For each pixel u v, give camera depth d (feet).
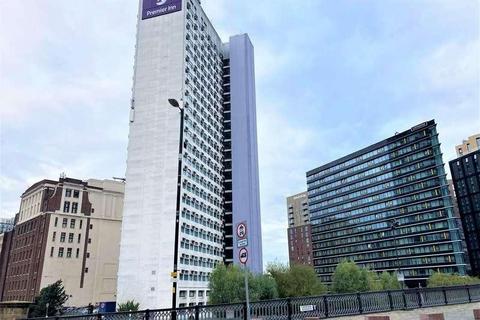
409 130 440.86
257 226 340.39
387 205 451.12
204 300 258.16
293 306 53.31
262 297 192.34
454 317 63.93
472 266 410.93
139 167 259.19
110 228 343.87
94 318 44.65
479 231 407.64
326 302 56.39
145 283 232.53
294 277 224.12
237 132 358.64
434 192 401.49
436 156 407.85
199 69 309.22
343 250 501.56
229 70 383.45
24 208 365.81
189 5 301.63
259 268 325.42
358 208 491.31
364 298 60.95
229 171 350.64
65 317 44.27
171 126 261.85
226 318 48.78
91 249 328.49
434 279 260.42
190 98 281.54
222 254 312.50
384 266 437.58
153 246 238.89
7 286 347.77
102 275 327.47
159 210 245.65
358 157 507.30
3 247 379.14
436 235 390.01
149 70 279.90
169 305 224.12
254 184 349.00
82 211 333.21
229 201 340.59
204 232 277.85
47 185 338.54
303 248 606.96
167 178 250.78
